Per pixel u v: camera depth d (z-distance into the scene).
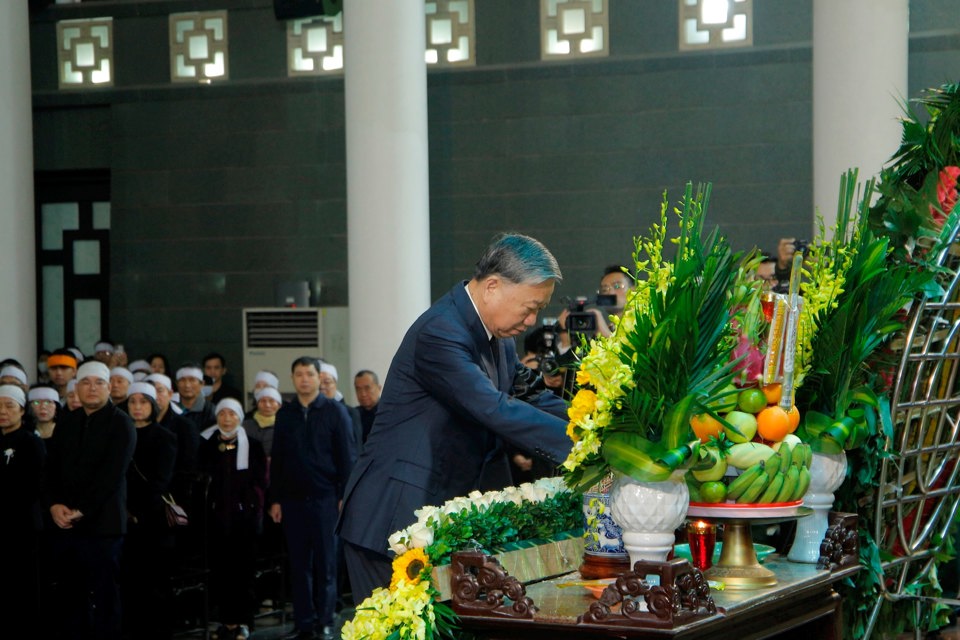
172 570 7.12
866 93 8.09
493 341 3.10
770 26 10.50
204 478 7.23
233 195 11.77
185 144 11.87
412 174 8.66
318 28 11.61
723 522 2.66
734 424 2.62
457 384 2.93
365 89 8.63
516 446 2.92
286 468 7.26
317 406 7.31
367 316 8.67
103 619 6.61
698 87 10.66
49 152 12.14
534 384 3.27
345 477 7.27
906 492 3.35
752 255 2.97
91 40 12.04
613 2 10.85
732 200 10.55
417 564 2.48
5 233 9.41
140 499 6.99
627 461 2.40
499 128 11.10
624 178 10.82
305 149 11.65
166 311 11.88
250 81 11.73
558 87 10.97
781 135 10.45
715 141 10.61
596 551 2.63
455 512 2.60
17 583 6.64
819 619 2.88
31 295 9.62
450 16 11.19
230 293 11.76
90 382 6.66
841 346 2.90
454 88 11.19
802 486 2.62
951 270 3.21
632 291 2.55
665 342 2.38
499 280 2.98
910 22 9.93
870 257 2.93
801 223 10.39
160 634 7.01
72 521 6.57
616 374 2.41
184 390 8.88
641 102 10.79
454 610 2.40
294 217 11.66
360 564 3.07
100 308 12.17
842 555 2.89
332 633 7.35
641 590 2.19
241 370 11.71
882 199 3.32
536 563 2.67
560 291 10.95
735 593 2.49
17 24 9.51
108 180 12.19
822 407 2.98
